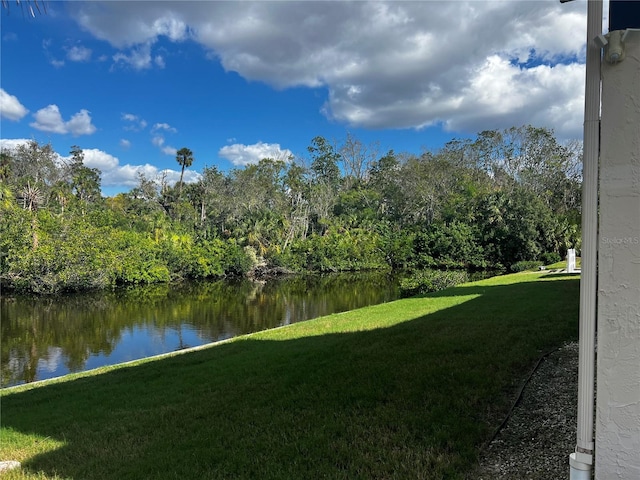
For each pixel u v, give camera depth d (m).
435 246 35.53
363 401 3.91
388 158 57.72
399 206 47.56
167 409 4.64
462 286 15.16
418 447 2.94
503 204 33.91
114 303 20.89
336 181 58.41
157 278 28.14
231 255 31.84
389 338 6.51
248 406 4.26
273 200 44.97
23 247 22.39
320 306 19.36
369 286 26.95
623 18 1.49
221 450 3.28
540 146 43.84
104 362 11.33
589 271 1.58
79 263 23.58
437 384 4.09
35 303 20.86
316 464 2.90
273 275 33.53
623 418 1.52
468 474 2.61
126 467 3.23
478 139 49.22
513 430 3.10
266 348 7.61
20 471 3.38
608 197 1.52
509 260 32.72
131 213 39.97
